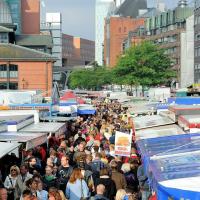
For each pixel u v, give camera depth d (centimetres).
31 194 1260
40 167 1956
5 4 15312
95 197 1445
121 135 2039
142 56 10812
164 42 16838
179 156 1142
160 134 1983
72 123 3806
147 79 10744
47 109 4128
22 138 1994
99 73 19125
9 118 2752
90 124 3647
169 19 16500
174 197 830
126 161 2030
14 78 10644
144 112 3756
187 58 14912
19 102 4662
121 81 11006
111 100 7975
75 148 2375
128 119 3728
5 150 1549
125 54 11538
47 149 2477
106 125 3306
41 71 10650
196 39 14025
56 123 3031
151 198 1271
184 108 2277
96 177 1717
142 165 1609
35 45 13612
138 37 19775
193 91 7056
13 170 1568
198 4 13762
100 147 2400
